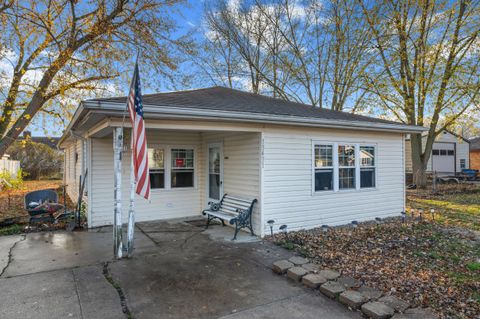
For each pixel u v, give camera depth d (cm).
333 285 390
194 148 906
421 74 1544
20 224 766
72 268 464
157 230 723
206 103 654
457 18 1460
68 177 1511
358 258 517
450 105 1564
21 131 1086
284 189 710
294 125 717
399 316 317
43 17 1015
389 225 790
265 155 682
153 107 527
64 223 775
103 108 487
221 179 818
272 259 515
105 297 367
